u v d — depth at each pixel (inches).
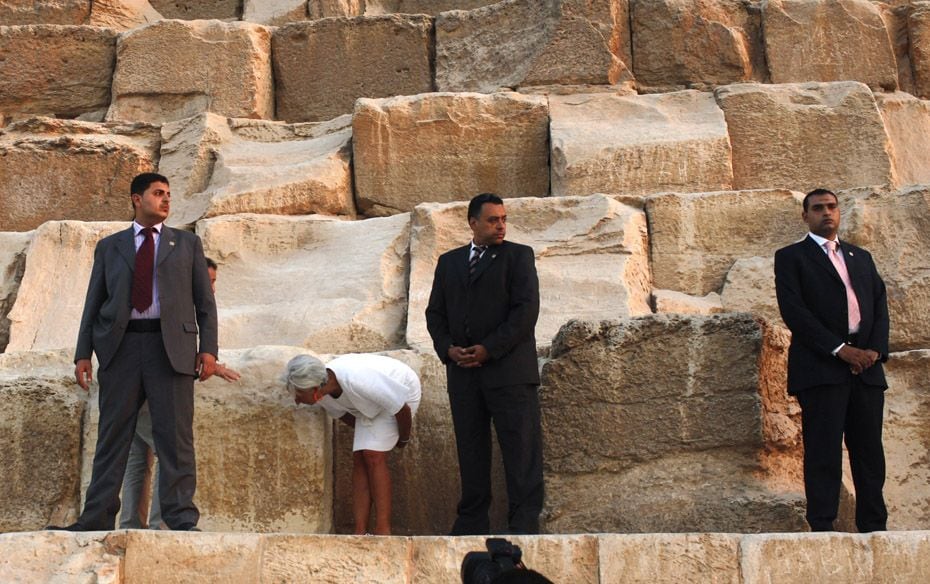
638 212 535.2
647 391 417.7
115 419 381.4
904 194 524.7
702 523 400.2
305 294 522.6
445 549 344.8
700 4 649.6
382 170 595.2
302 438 417.4
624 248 517.3
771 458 414.0
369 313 508.1
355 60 666.2
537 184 597.0
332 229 550.0
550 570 342.3
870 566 339.3
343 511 427.5
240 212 569.0
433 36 669.9
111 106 662.5
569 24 637.9
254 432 418.6
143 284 389.1
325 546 343.6
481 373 396.5
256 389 422.9
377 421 406.3
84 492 427.2
